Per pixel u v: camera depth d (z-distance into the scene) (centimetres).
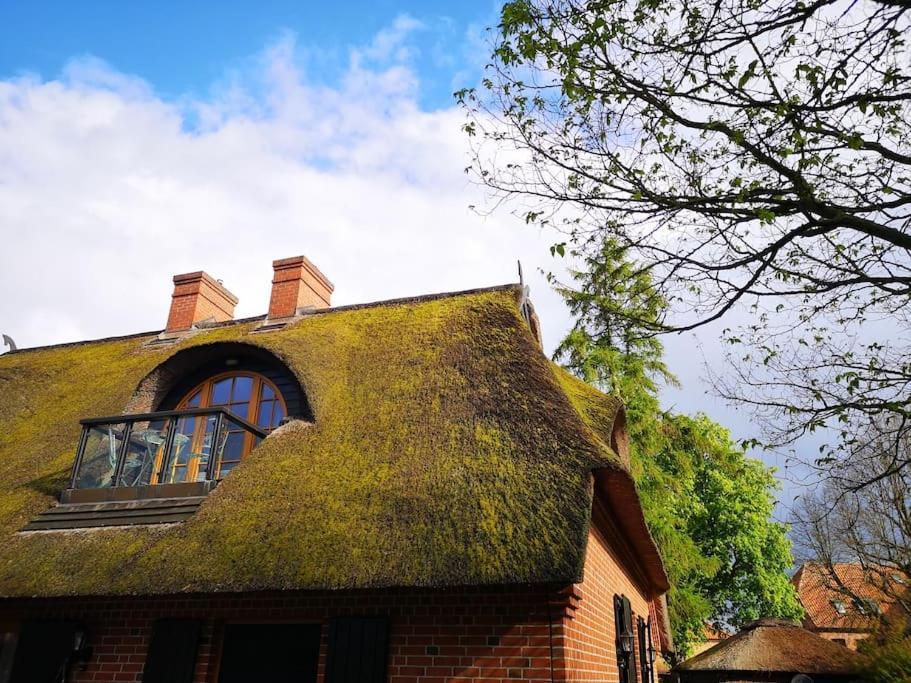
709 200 519
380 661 629
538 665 596
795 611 2803
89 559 725
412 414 820
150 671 700
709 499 2833
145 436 884
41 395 1226
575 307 1970
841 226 498
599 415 961
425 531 630
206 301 1434
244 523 695
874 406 565
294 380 972
